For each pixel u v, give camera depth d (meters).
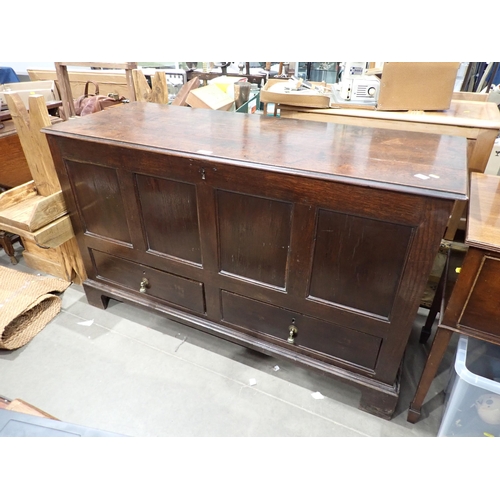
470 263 0.94
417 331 1.67
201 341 1.63
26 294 1.73
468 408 1.12
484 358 1.21
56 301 1.79
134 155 1.20
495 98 2.51
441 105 1.61
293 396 1.41
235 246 1.23
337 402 1.39
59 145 1.33
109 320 1.73
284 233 1.12
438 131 1.49
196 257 1.34
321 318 1.23
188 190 1.19
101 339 1.63
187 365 1.52
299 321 1.28
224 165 1.07
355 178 0.94
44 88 2.37
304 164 1.02
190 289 1.45
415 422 1.30
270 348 1.41
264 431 1.28
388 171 0.98
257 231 1.16
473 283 0.96
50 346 1.59
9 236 2.06
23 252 2.02
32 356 1.54
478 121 1.44
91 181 1.36
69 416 1.32
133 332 1.67
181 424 1.30
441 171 0.98
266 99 1.71
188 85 2.10
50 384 1.43
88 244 1.57
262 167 1.02
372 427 1.29
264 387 1.44
